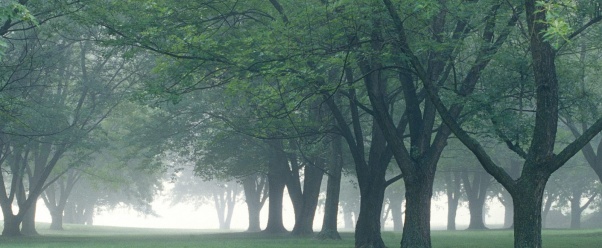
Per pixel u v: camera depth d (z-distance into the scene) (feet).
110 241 187.11
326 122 140.15
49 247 145.89
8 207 220.02
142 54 200.85
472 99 94.17
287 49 92.94
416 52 92.17
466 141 79.92
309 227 216.13
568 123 186.80
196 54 96.53
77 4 116.26
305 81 95.14
